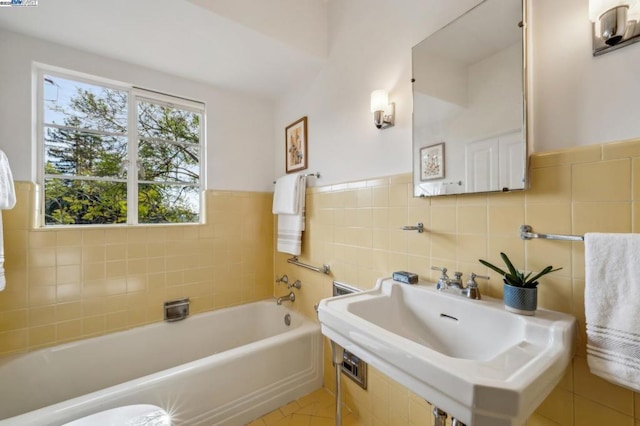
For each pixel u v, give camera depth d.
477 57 1.02
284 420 1.51
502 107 0.94
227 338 2.16
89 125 1.80
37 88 1.63
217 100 2.22
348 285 1.64
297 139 2.15
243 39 1.59
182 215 2.14
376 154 1.48
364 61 1.56
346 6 1.68
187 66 1.89
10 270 1.50
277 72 1.97
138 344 1.81
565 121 0.82
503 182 0.94
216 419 1.39
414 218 1.26
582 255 0.78
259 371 1.54
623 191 0.71
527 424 0.88
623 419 0.71
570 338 0.70
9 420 0.98
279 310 2.20
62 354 1.56
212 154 2.20
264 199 2.46
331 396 1.71
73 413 1.06
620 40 0.71
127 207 1.92
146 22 1.44
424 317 1.06
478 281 1.02
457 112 1.08
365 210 1.53
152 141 2.02
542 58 0.87
